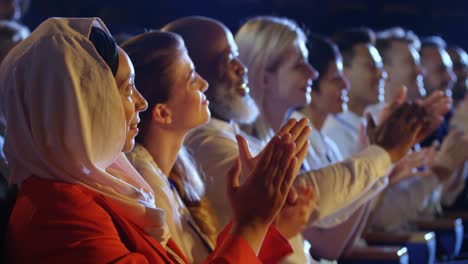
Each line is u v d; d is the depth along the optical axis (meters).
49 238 2.24
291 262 3.62
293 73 4.21
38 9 9.38
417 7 12.28
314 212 3.63
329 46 4.96
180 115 3.06
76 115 2.29
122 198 2.41
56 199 2.28
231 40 3.70
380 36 6.95
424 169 6.32
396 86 6.85
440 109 3.84
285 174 2.57
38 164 2.34
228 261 2.47
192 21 3.70
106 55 2.43
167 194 2.97
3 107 2.39
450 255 6.76
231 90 3.66
